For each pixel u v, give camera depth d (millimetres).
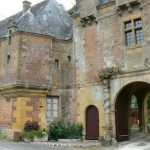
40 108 17797
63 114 18578
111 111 16344
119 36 16625
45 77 18234
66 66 19141
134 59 15789
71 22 21953
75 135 17594
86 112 17781
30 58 17859
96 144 15680
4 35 19734
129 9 16203
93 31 18016
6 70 18453
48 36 18703
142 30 15742
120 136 16594
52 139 17562
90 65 17844
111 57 16797
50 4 21641
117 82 16281
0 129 18266
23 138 16656
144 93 20422
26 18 18672
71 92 18656
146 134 19500
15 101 17469
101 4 17734
